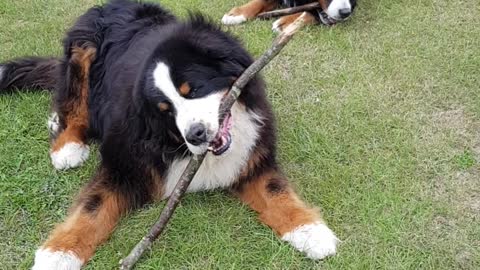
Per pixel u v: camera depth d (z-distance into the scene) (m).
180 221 1.23
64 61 1.48
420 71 1.63
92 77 1.45
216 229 1.20
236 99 1.14
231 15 1.90
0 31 1.89
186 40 1.15
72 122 1.47
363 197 1.26
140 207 1.28
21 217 1.27
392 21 1.84
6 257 1.19
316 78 1.64
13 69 1.59
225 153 1.17
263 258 1.14
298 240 1.14
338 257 1.12
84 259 1.15
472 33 1.76
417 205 1.24
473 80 1.58
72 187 1.34
